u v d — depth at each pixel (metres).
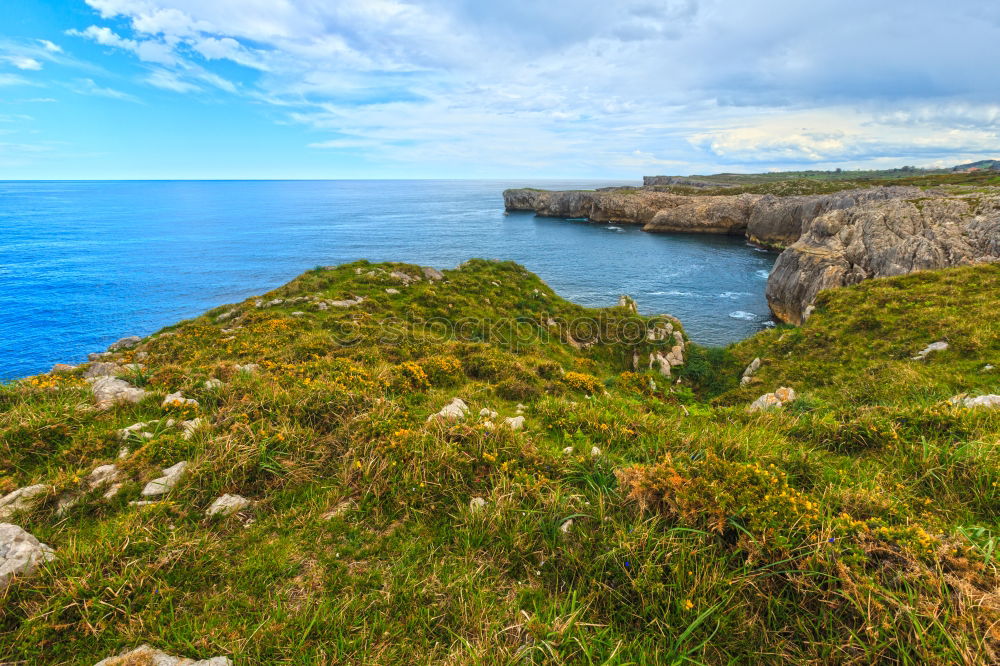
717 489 4.88
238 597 4.20
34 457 6.09
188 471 5.68
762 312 54.16
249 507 5.48
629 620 4.01
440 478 5.86
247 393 7.91
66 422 6.71
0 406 7.44
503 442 6.78
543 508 5.32
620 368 24.39
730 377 22.77
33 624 3.75
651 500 5.14
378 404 7.86
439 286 29.70
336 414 7.44
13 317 54.66
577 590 4.28
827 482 5.97
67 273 79.62
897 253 49.38
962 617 3.40
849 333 20.50
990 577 3.76
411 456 6.16
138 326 53.09
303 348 14.00
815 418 8.49
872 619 3.56
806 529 4.31
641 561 4.36
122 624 3.83
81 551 4.40
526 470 6.16
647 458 6.46
